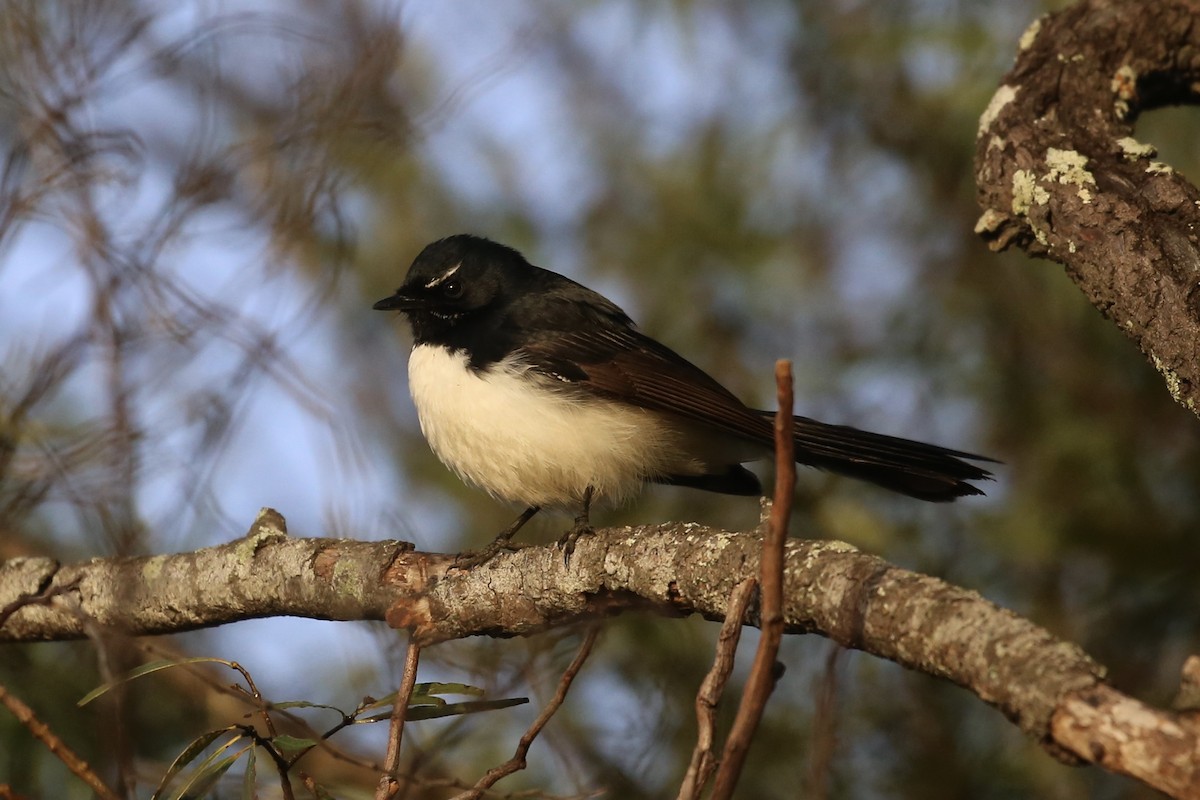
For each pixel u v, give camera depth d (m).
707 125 14.54
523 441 10.34
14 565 9.13
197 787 7.16
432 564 8.29
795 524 12.24
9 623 9.10
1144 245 7.80
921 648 5.55
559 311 10.80
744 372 13.43
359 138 11.96
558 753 8.39
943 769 10.98
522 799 8.52
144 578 8.82
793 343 13.65
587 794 7.66
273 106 11.64
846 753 10.88
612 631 10.70
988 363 12.61
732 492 11.72
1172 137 12.26
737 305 13.77
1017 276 12.84
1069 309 12.39
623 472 10.64
